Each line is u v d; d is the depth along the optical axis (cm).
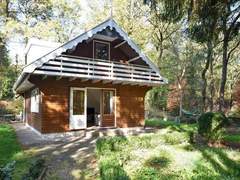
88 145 1102
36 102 1552
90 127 1569
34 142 1173
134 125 1702
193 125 1884
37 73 1223
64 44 1310
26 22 2845
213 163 845
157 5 1409
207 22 1302
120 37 1507
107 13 2680
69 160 859
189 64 3425
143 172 732
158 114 3453
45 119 1320
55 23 2756
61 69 1291
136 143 1003
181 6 1246
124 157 835
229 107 3438
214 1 1226
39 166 637
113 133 1479
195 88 3628
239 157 920
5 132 1459
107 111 1598
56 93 1366
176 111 3584
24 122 2209
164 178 696
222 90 1778
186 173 740
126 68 1564
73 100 1435
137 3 2591
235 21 1465
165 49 3219
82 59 1450
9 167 501
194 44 3167
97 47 1554
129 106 1689
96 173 727
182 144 1109
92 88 1520
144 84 1677
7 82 3372
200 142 1205
